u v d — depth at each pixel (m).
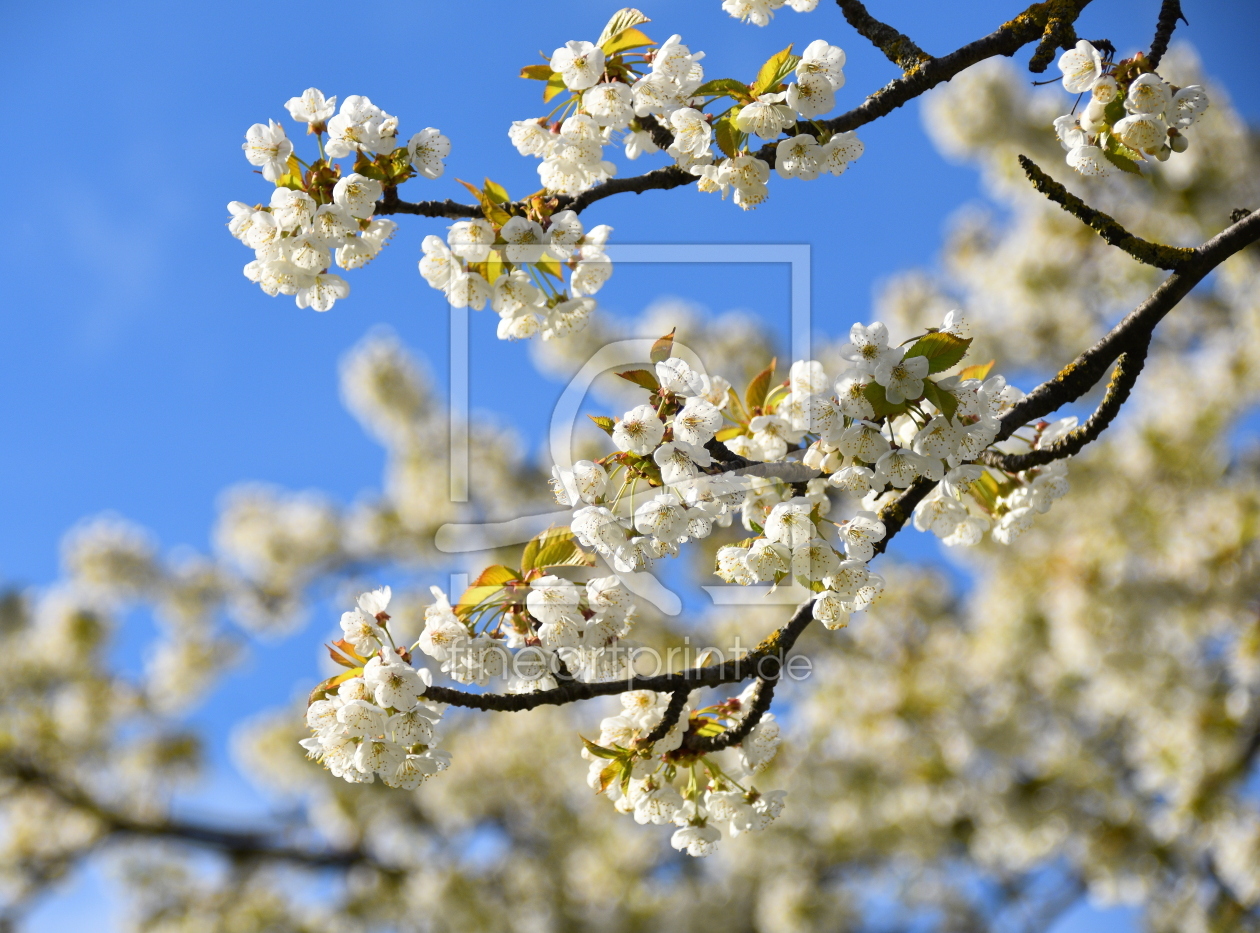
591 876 9.27
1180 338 8.95
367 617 2.28
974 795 8.32
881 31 2.73
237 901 9.53
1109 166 2.57
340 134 2.46
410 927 9.44
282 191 2.46
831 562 2.34
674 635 5.63
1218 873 7.35
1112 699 7.73
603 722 2.52
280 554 10.09
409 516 9.91
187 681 9.91
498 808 9.97
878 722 8.27
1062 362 9.15
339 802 9.82
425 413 10.02
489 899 9.27
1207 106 2.44
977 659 8.42
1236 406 7.64
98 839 9.58
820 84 2.50
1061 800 8.03
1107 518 7.95
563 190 2.71
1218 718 7.11
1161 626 7.68
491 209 2.54
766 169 2.57
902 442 2.34
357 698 2.21
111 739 9.84
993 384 2.52
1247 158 7.56
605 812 9.54
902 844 8.38
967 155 9.04
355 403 9.99
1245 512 7.45
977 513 3.04
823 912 8.63
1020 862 8.20
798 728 8.29
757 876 9.30
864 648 8.72
